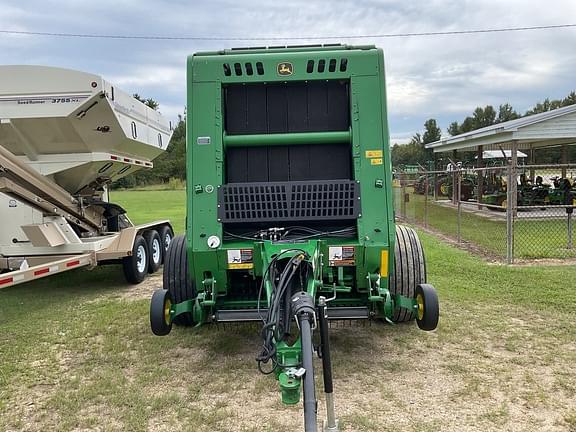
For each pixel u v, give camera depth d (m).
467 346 5.45
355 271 4.92
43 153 8.50
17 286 9.16
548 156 52.06
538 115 19.88
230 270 4.87
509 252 9.80
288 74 5.02
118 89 8.47
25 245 8.30
